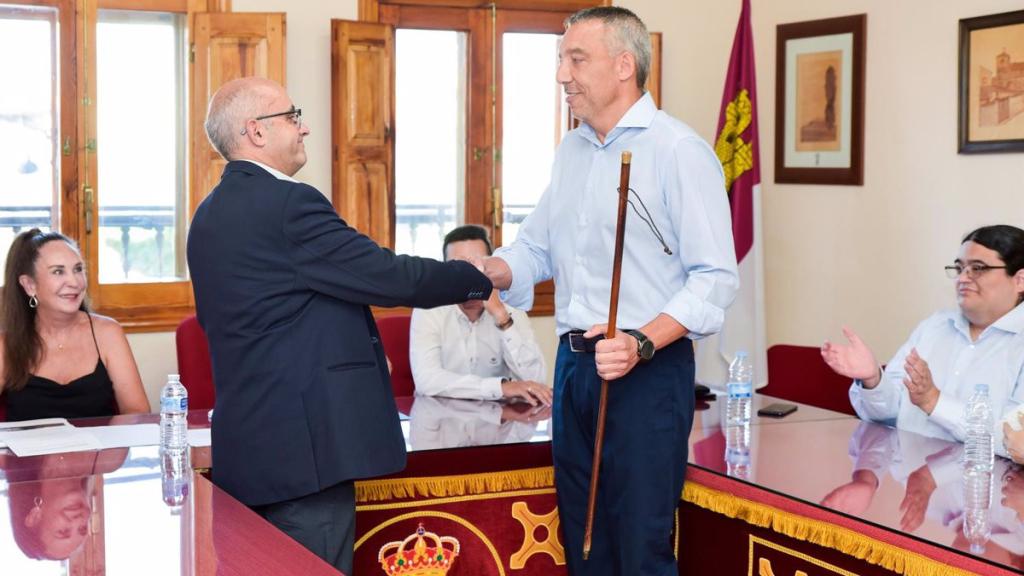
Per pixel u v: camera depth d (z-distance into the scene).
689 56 5.96
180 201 5.09
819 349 3.99
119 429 3.04
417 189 5.52
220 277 2.38
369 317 2.52
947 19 4.97
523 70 5.65
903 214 5.21
